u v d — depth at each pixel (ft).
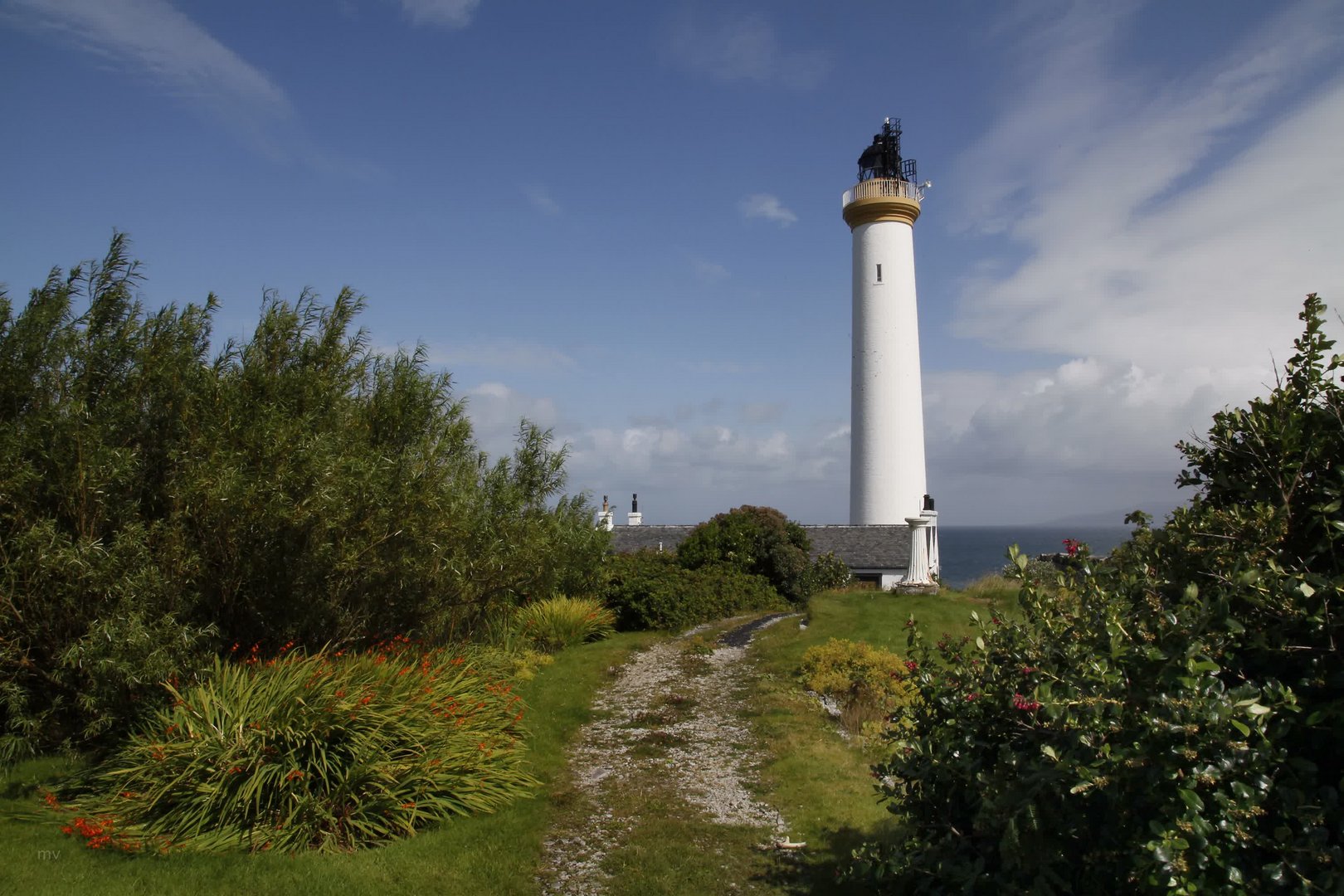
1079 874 14.02
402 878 21.11
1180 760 11.56
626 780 29.91
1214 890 11.17
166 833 22.41
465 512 37.40
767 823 25.86
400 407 37.01
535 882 21.74
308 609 32.07
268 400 31.71
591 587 65.62
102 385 28.71
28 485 25.62
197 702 25.16
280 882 20.10
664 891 21.18
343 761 24.26
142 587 26.13
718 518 93.66
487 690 34.12
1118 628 13.44
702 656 53.21
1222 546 13.99
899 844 18.21
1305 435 13.83
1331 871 10.68
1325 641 12.42
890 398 105.60
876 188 105.60
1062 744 13.64
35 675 26.68
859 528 103.24
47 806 23.89
